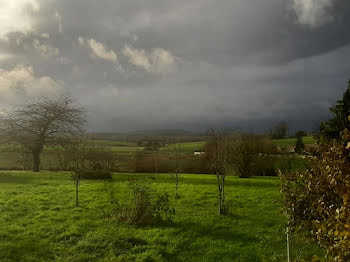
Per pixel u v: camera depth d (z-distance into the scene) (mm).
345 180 5395
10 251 9453
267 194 21938
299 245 9438
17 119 37125
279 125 72000
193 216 14594
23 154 45656
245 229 12469
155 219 13406
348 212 4754
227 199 19703
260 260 9211
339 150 5867
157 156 46500
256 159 36188
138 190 14523
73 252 9680
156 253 9555
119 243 10422
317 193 6359
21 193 20797
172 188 24219
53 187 23859
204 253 9758
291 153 38031
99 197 19312
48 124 37469
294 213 6801
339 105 16969
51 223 12883
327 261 6090
